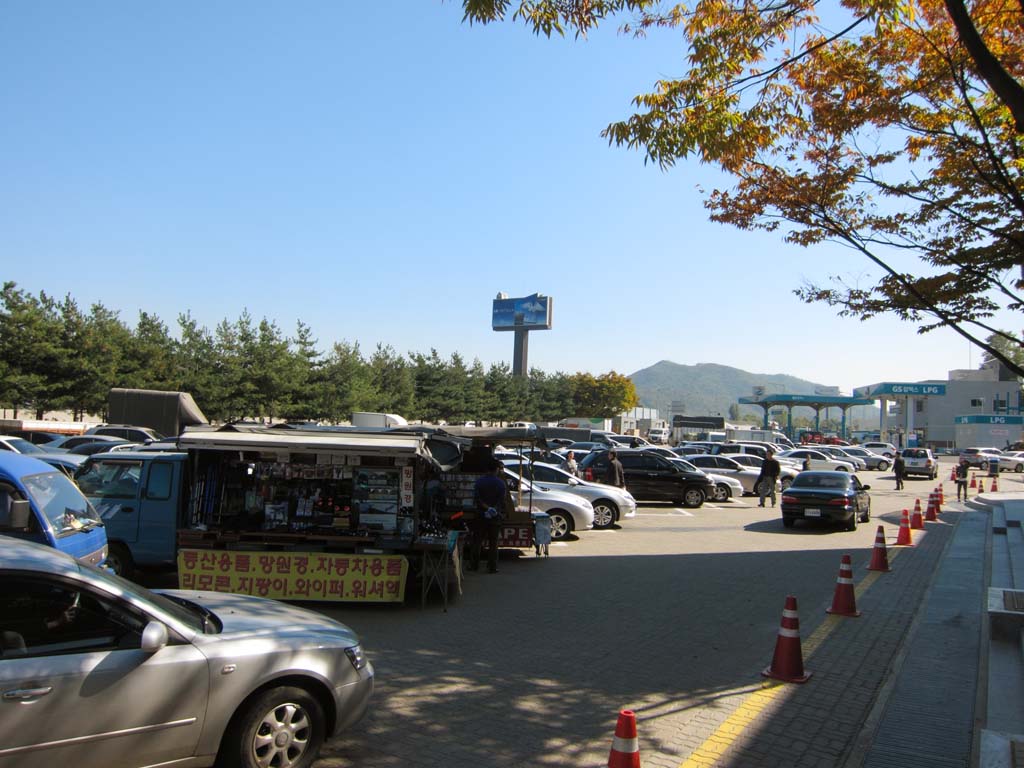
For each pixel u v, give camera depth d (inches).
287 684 177.6
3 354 1263.5
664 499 933.8
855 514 735.7
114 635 160.7
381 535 377.1
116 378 1366.9
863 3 312.7
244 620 188.1
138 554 390.9
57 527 286.7
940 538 671.1
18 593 153.9
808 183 376.8
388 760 193.9
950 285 365.4
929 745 207.0
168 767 159.8
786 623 269.1
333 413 1716.3
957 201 364.8
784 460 1481.3
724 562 523.2
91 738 150.3
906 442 2928.2
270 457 388.8
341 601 367.2
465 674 266.5
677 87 321.7
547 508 634.2
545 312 3592.5
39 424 1112.8
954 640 315.6
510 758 197.2
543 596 402.3
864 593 418.6
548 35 309.7
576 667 277.4
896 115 354.6
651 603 387.9
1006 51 325.7
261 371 1533.0
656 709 235.0
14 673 144.4
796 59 299.1
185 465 395.5
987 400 3376.0
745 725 222.5
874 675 273.6
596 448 1375.5
